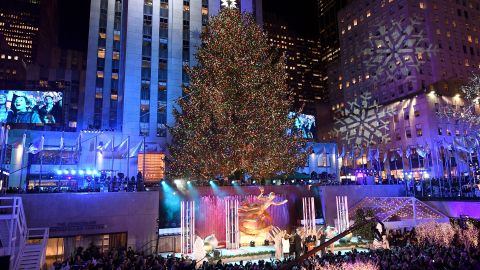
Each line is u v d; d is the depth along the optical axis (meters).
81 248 25.22
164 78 60.06
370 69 105.06
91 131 53.22
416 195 41.66
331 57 174.50
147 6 61.62
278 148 38.66
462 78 88.88
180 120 42.84
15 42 170.25
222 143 37.06
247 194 34.56
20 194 26.73
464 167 60.53
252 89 38.56
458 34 95.31
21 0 174.50
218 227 32.50
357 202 38.72
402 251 20.62
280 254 26.95
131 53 58.94
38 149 38.19
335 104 123.25
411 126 82.12
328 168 64.50
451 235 28.56
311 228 33.16
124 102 57.00
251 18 44.44
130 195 29.97
